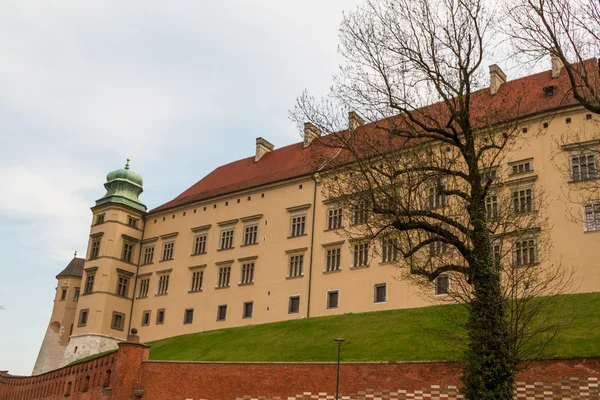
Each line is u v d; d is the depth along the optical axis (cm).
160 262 8144
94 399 5031
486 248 2862
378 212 2944
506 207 3416
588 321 4066
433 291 5584
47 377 6462
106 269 8062
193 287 7662
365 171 3038
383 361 3775
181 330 7519
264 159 8388
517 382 3316
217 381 4344
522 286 4712
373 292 6053
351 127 3281
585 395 3136
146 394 4534
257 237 7269
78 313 8038
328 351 4700
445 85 3053
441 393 3506
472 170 2908
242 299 7106
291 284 6750
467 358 2888
